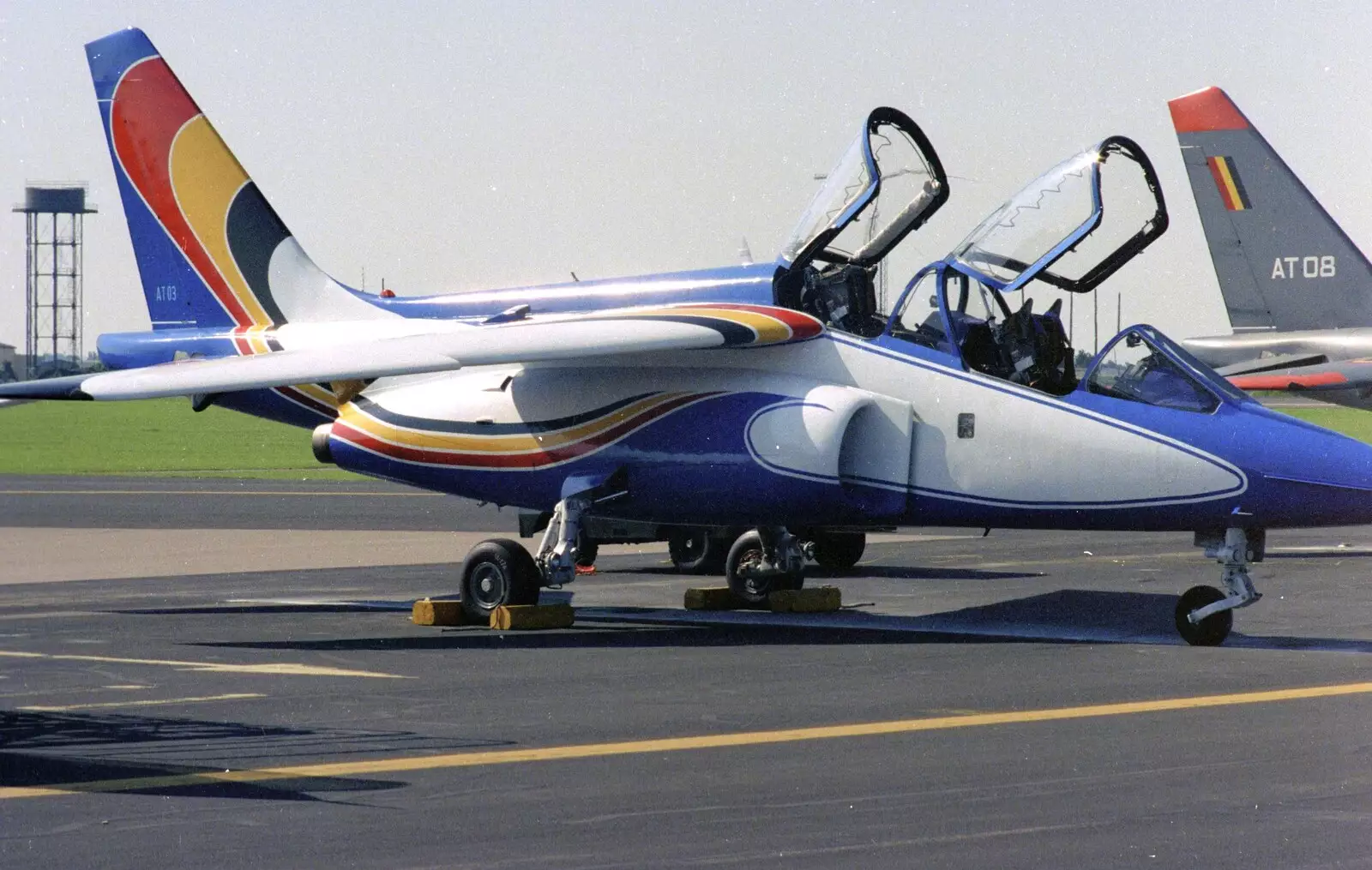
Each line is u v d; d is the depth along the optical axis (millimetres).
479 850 11500
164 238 31281
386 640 23094
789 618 25594
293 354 24594
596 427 25219
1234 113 47000
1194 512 22406
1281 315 46875
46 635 23797
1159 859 11242
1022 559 35938
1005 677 19250
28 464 84812
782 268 25859
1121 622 24734
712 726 16172
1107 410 22984
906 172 25156
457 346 23438
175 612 26859
